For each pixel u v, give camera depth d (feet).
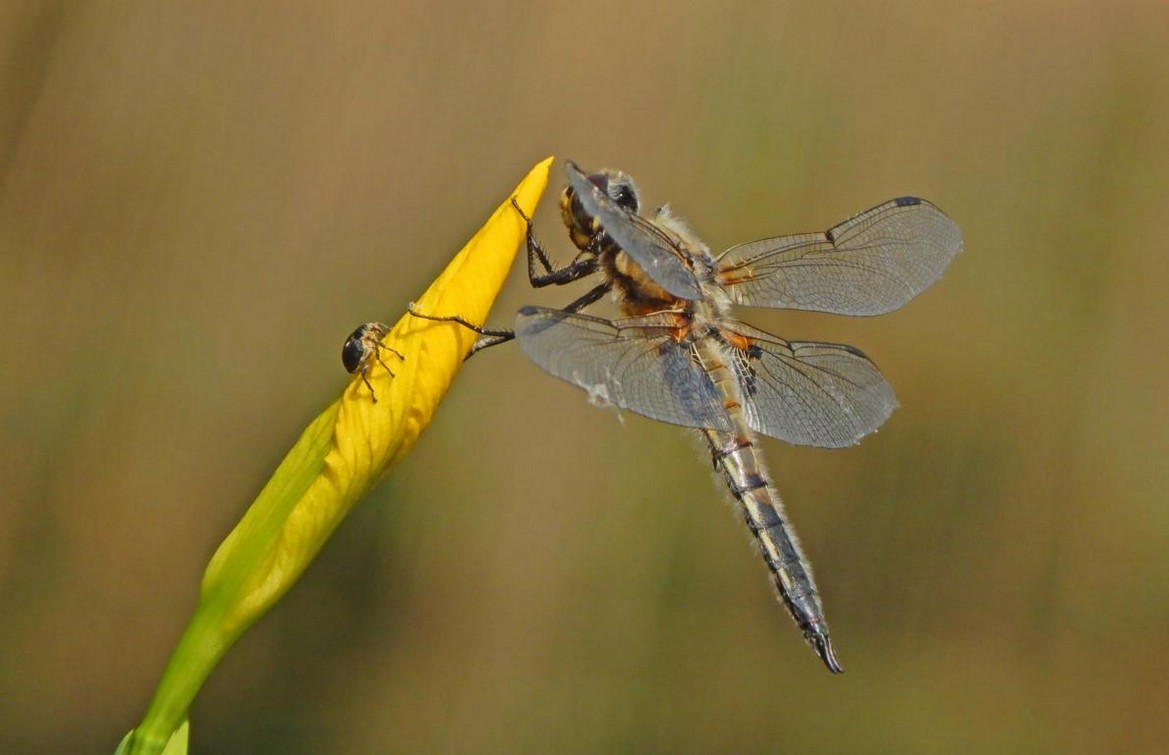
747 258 1.95
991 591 2.84
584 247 1.94
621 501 2.59
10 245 2.38
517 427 2.60
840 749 2.64
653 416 1.89
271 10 2.63
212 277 2.52
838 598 2.81
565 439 2.60
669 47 2.86
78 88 2.41
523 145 2.79
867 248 1.95
